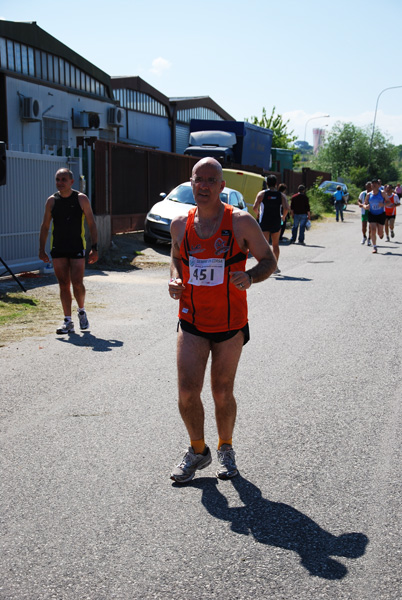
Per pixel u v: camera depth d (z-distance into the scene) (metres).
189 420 3.88
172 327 8.14
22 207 12.41
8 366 6.31
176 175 21.75
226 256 3.71
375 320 8.74
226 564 3.04
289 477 4.01
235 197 17.31
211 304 3.75
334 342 7.51
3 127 19.17
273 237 13.15
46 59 21.56
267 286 11.75
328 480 3.97
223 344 3.82
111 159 15.49
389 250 18.56
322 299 10.38
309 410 5.23
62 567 3.01
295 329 8.18
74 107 23.11
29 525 3.39
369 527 3.41
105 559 3.08
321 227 28.72
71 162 13.63
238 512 3.55
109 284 11.43
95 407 5.20
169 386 5.77
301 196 20.55
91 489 3.80
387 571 3.01
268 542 3.25
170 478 3.96
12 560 3.07
